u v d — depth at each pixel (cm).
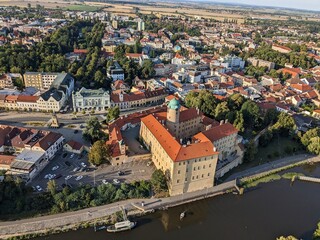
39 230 12938
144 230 13462
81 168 16625
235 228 13925
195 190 15900
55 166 16700
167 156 15238
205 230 13725
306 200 16112
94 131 19525
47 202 13988
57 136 18500
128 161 17475
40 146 16738
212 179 16138
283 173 18362
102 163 17212
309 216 14912
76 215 13725
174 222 14012
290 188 17038
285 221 14500
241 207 15262
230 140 18425
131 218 13975
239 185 16825
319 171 18888
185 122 19488
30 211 13662
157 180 15112
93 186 15275
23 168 15162
